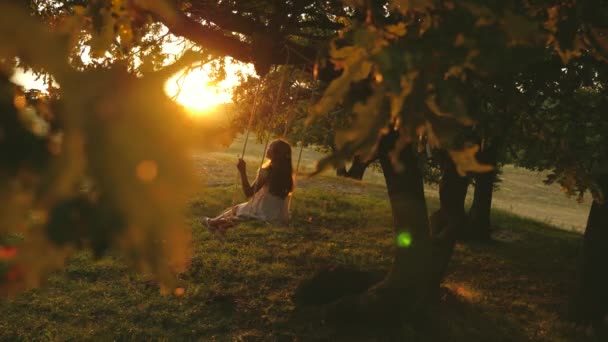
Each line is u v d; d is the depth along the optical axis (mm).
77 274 9086
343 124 4691
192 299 8430
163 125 618
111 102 614
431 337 7562
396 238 7699
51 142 622
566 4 2096
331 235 13250
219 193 16141
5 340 6867
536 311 9281
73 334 7113
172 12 801
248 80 8156
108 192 591
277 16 4836
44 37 604
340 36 1293
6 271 635
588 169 7238
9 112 641
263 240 12141
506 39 970
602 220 8656
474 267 11867
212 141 637
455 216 8664
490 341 7680
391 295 7664
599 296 8602
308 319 7941
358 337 7434
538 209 36125
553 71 6324
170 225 614
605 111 7055
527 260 12812
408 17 1312
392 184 7559
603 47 2082
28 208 623
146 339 7215
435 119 979
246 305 8367
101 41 1582
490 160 9461
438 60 944
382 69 897
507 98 4836
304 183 20125
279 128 13586
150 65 899
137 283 8891
